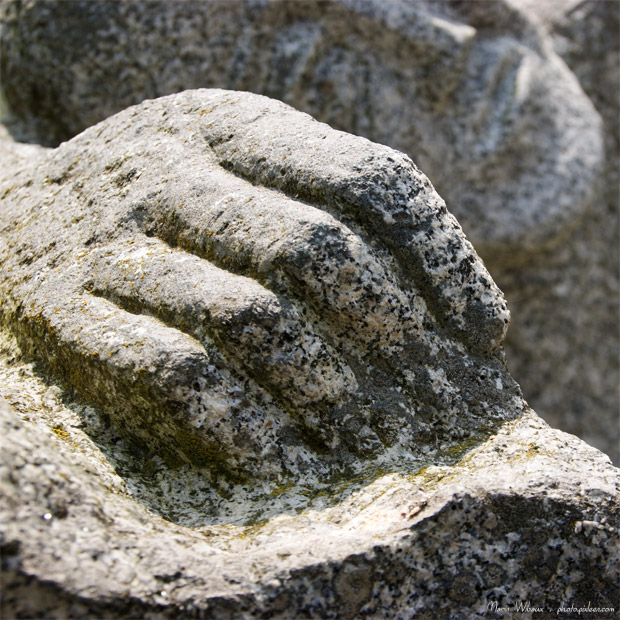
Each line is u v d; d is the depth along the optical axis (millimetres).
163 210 644
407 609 601
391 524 599
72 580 564
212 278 617
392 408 629
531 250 958
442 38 856
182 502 620
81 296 642
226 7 817
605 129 1040
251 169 639
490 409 640
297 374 613
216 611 577
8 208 696
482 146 897
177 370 605
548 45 982
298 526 601
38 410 632
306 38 833
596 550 617
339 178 617
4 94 858
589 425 1056
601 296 1054
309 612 587
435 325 633
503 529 610
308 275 608
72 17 810
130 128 681
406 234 621
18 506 567
